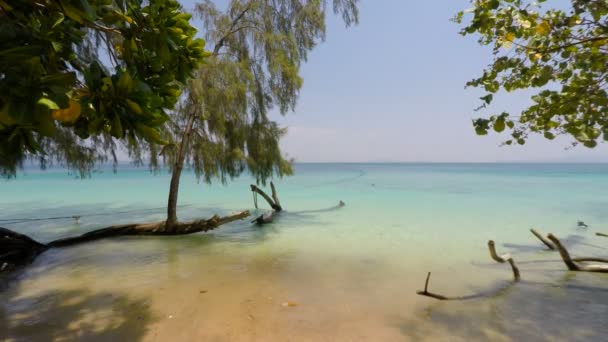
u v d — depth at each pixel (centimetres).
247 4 1040
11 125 141
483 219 1176
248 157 1066
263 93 1091
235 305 459
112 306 456
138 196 2088
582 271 584
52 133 134
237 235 949
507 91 342
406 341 363
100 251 766
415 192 2162
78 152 812
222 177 1086
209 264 662
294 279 568
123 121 175
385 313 432
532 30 300
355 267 638
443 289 516
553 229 990
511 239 874
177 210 1506
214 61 939
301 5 1095
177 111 998
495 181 3247
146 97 173
